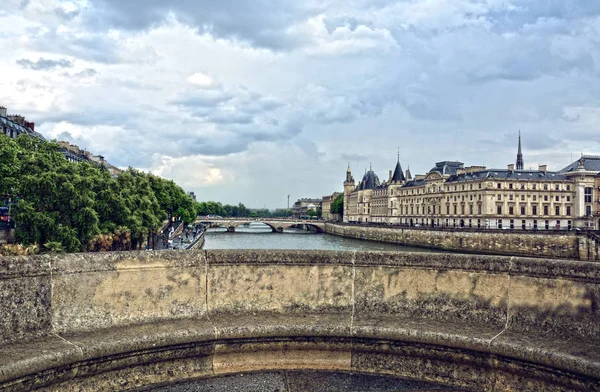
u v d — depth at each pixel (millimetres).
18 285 9523
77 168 54344
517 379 9812
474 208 147500
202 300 11609
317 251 12336
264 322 11117
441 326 11039
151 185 96625
